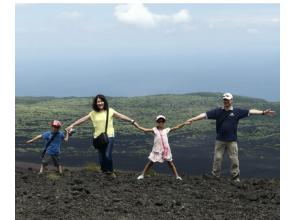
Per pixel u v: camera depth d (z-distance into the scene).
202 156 31.64
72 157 29.84
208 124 48.38
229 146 11.79
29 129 44.59
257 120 51.91
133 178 11.60
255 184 10.98
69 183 10.59
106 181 10.93
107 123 11.77
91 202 8.88
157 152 11.62
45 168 13.29
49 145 12.61
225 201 9.26
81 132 42.31
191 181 11.23
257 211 8.60
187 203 9.02
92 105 11.88
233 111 11.72
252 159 30.91
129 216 8.12
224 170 24.77
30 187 10.12
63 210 8.37
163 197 9.42
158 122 11.76
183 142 38.12
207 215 8.30
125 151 34.06
